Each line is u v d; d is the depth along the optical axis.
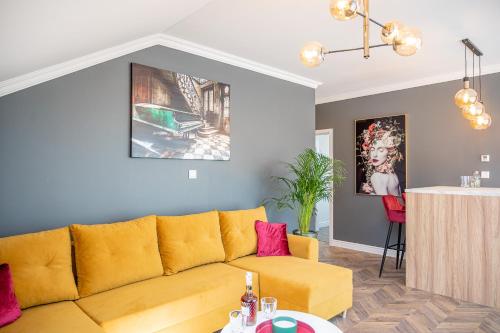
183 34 3.42
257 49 3.84
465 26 3.21
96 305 2.29
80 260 2.52
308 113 5.14
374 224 5.57
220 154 3.93
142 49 3.31
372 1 2.73
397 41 2.11
